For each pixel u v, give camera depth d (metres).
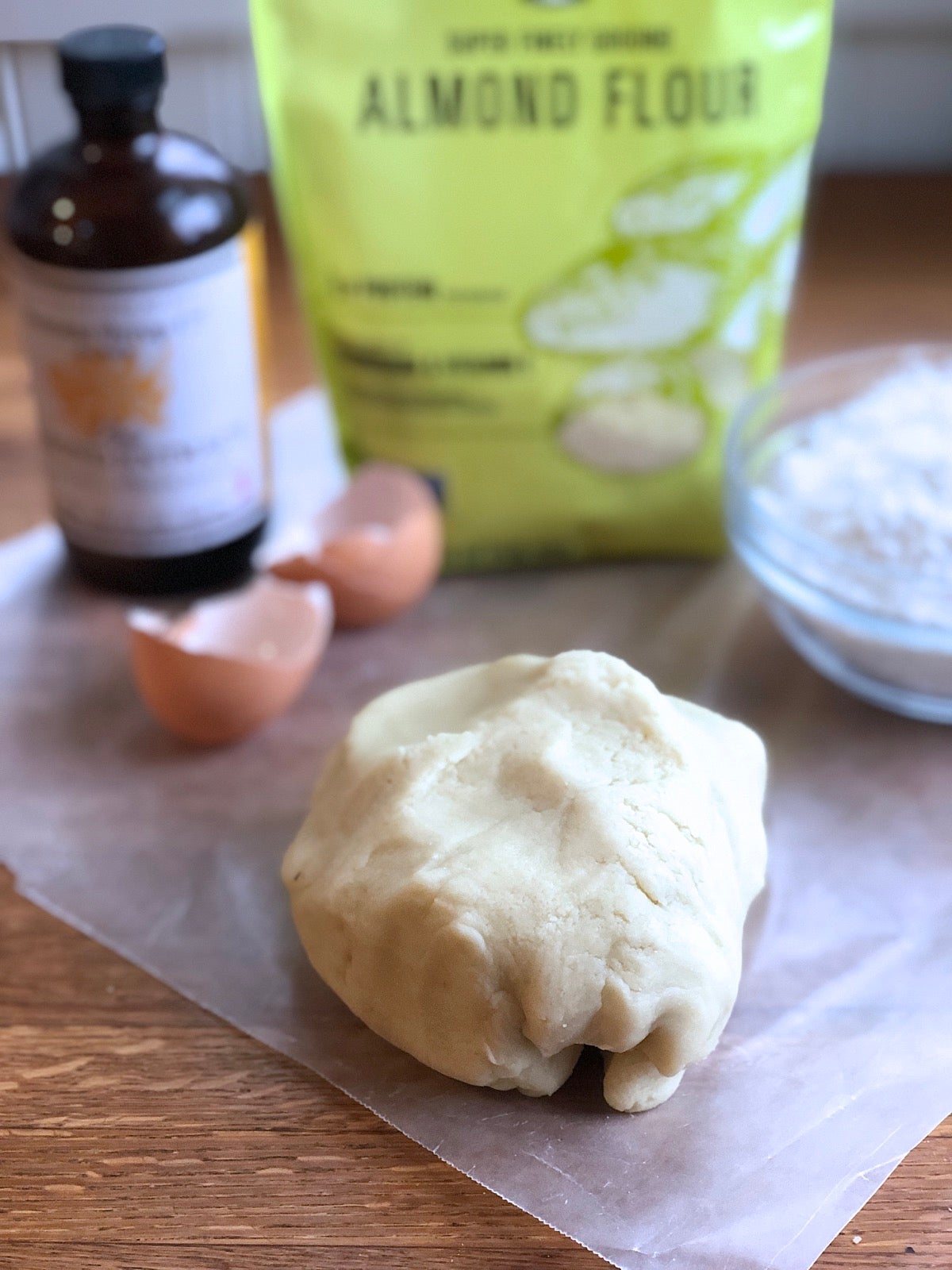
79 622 0.34
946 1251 0.21
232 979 0.25
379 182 0.31
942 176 0.49
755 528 0.31
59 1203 0.21
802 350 0.41
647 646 0.33
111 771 0.30
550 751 0.23
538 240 0.32
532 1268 0.20
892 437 0.32
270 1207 0.21
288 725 0.31
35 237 0.31
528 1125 0.22
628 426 0.34
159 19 0.41
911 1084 0.23
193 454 0.33
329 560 0.32
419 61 0.30
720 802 0.23
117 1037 0.24
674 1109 0.23
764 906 0.26
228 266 0.32
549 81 0.30
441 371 0.34
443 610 0.35
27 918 0.27
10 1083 0.23
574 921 0.21
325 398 0.40
